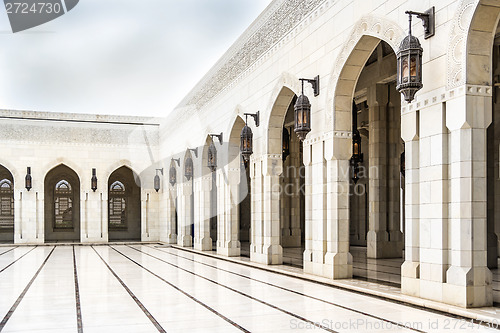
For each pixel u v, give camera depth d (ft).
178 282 30.09
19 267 40.04
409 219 22.93
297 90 34.76
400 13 23.65
